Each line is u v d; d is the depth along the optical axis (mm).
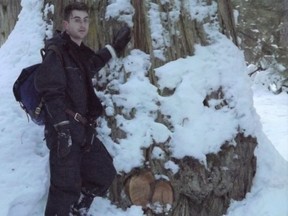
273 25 12469
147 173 3602
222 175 3779
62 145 3031
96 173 3393
